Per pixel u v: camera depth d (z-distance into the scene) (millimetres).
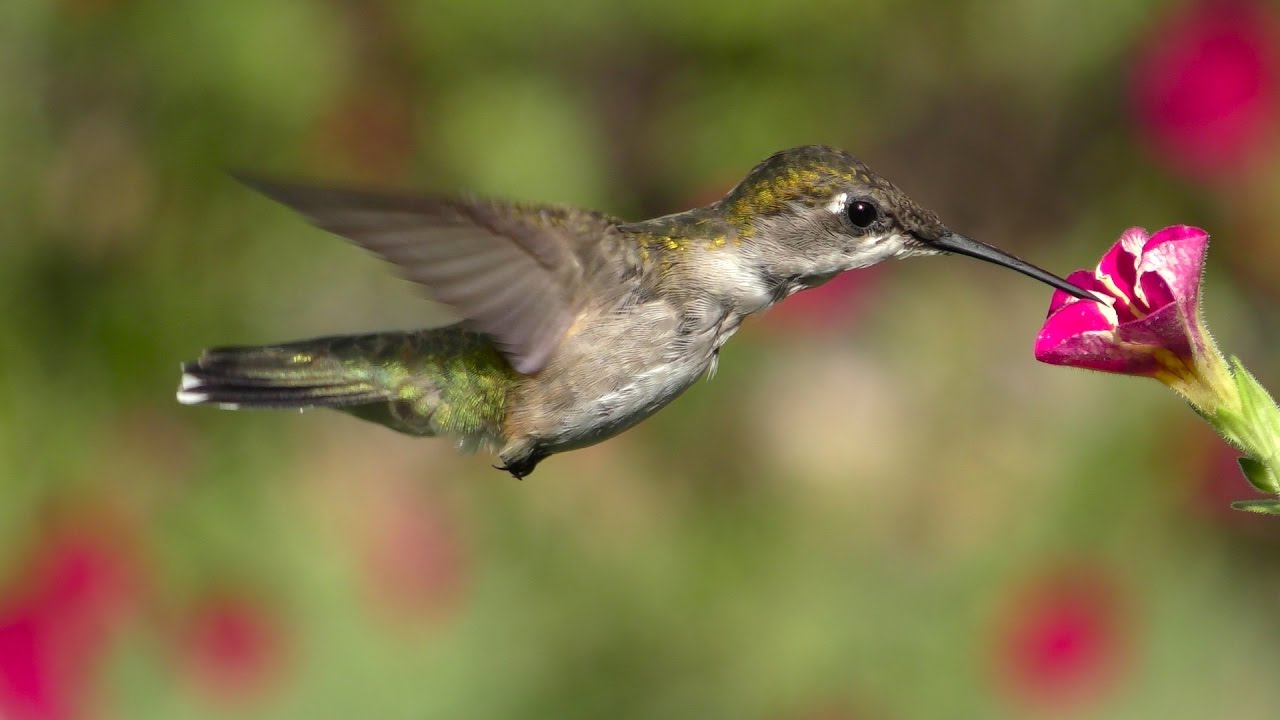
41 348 9797
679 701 10625
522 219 5570
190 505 9992
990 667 10352
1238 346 11633
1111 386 11156
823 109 12055
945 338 11906
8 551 9438
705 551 10930
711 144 11852
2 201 9797
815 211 5891
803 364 12125
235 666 9969
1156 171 12047
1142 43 11445
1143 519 10844
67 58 9914
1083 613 10383
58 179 9922
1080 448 11008
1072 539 10773
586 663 10844
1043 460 11180
